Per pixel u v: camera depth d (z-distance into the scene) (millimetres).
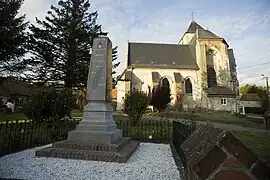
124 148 7164
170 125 12414
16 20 22406
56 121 9977
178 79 34406
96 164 5559
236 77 39594
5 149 6770
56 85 22766
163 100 26672
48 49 21891
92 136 6945
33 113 9734
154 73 34562
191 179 1764
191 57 39656
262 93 52469
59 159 5949
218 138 1707
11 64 22188
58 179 4336
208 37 38062
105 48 8117
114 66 25250
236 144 1610
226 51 38094
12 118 19469
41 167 5125
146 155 6996
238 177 1517
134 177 4594
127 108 14031
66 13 23578
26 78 22578
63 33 22594
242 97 55594
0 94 30297
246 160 1545
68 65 22047
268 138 10859
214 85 37938
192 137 2854
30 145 7855
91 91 7668
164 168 5355
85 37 22484
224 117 25703
